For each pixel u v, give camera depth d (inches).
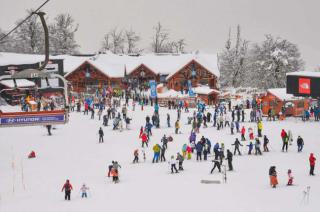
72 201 1128.8
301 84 2393.0
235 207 1021.8
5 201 1157.7
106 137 1951.3
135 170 1428.4
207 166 1453.0
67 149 1763.0
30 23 5098.4
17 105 2938.0
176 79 3722.9
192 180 1284.4
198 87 3403.1
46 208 1077.8
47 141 1909.4
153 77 3909.9
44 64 745.6
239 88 4490.7
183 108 2755.9
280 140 1839.3
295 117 2402.8
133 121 2313.0
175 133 1964.8
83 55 4805.6
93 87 3754.9
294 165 1455.5
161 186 1229.1
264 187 1200.8
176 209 1017.5
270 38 4640.8
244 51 5103.3
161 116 2432.3
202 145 1528.1
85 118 2421.3
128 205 1066.1
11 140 1939.0
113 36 6274.6
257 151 1628.9
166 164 1496.1
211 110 2679.6
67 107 821.2
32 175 1418.6
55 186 1288.1
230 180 1279.5
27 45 5211.6
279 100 2412.6
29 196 1198.9
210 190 1176.2
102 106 2442.2
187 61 3710.6
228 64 5098.4
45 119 821.2
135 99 3154.5
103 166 1501.0
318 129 2053.4
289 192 1148.5
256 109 2305.6
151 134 1945.1
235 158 1558.8
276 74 4439.0
